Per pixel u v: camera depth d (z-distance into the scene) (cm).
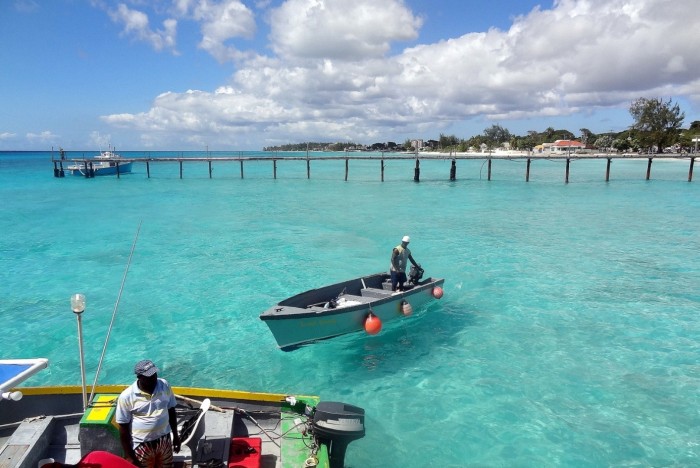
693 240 2314
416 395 930
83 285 1639
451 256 2012
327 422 626
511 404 897
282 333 1055
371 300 1205
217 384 976
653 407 884
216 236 2456
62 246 2234
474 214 3161
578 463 730
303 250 2136
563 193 4425
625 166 9631
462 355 1098
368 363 1066
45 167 8762
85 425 511
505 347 1138
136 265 1886
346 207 3531
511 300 1460
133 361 1084
